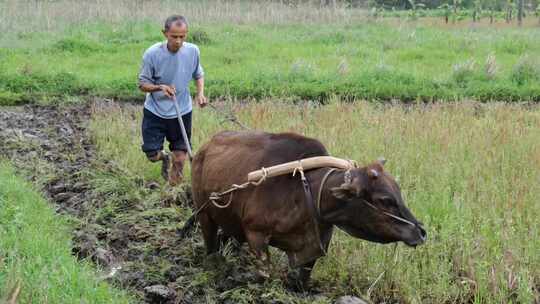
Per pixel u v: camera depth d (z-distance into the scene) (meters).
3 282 4.69
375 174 4.74
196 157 6.07
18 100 14.24
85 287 4.89
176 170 7.84
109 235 6.59
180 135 7.79
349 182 4.74
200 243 6.51
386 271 5.71
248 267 6.03
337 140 9.02
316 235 5.07
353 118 10.62
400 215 4.71
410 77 15.77
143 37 20.70
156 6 24.84
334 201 4.88
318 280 5.77
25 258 5.31
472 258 5.82
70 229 6.59
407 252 5.88
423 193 7.20
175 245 6.50
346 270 5.81
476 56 19.52
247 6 26.06
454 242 6.16
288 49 19.84
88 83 15.29
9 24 21.45
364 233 4.90
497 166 8.27
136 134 10.49
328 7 26.62
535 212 6.86
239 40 20.86
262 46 20.11
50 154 9.60
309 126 10.05
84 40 19.61
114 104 13.26
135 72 16.77
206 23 23.70
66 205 7.58
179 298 5.36
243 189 5.36
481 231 6.23
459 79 15.86
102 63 17.91
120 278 5.61
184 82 7.51
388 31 23.77
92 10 23.62
